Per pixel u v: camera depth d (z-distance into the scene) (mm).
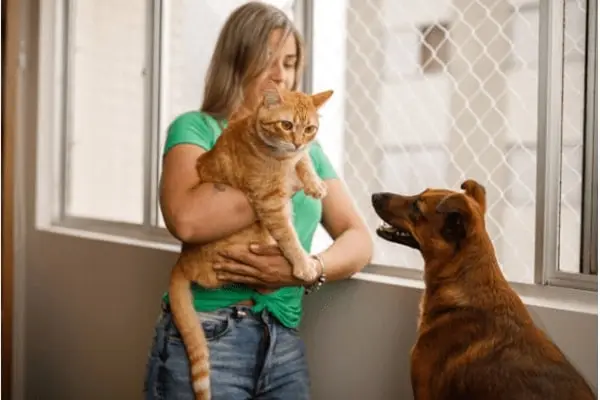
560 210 1405
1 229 2436
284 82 1519
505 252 1495
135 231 2256
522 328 1195
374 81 1721
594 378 1232
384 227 1379
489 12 1530
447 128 1600
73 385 2303
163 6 2146
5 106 2447
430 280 1293
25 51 2455
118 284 2148
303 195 1455
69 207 2523
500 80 1513
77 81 2490
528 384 1147
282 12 1541
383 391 1536
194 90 2027
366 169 1734
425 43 1638
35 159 2459
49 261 2389
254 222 1398
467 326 1227
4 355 2408
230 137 1391
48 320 2373
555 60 1391
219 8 1929
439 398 1244
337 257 1479
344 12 1760
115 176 2354
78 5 2465
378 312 1545
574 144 1389
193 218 1353
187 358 1420
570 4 1390
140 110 2240
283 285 1428
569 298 1359
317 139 1762
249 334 1414
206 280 1415
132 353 2104
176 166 1383
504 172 1503
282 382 1451
